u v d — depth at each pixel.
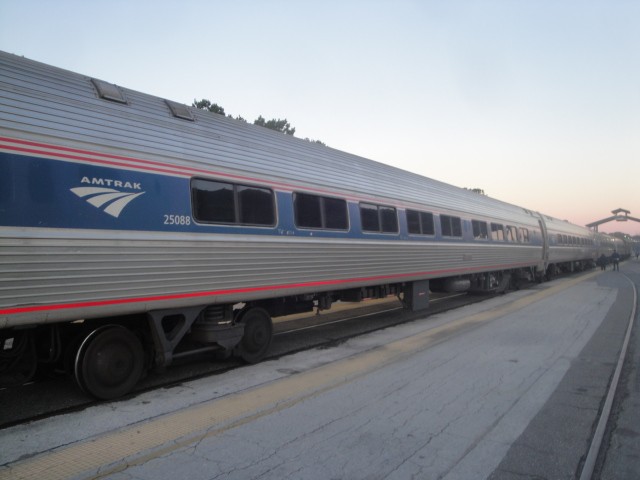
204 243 5.71
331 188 8.18
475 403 4.84
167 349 5.36
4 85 4.23
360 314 11.86
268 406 4.69
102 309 4.64
